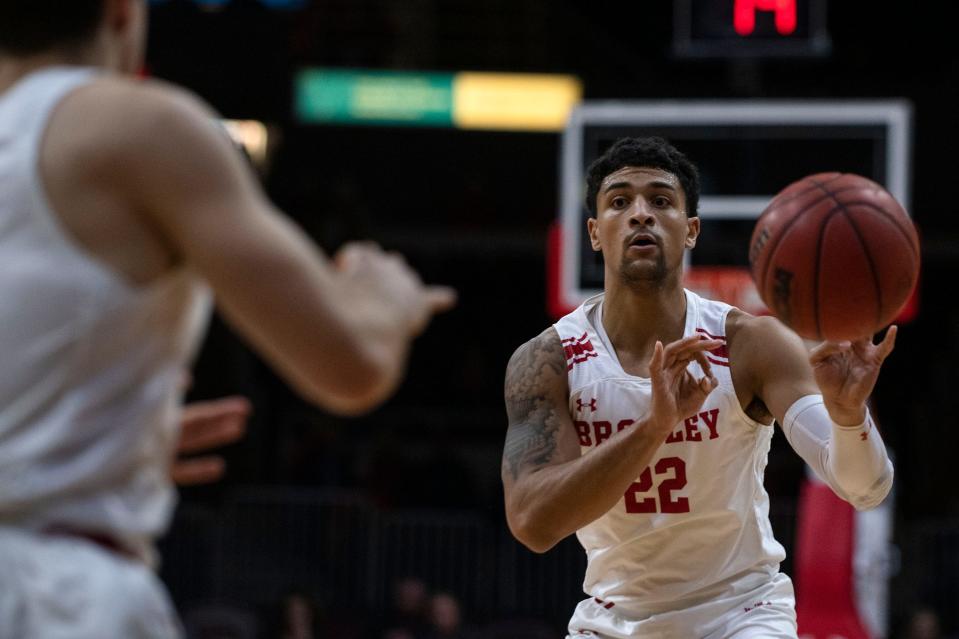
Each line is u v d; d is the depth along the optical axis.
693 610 4.70
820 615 8.05
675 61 22.62
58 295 2.29
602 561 4.85
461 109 20.72
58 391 2.30
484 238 21.69
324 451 16.70
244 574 14.30
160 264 2.35
